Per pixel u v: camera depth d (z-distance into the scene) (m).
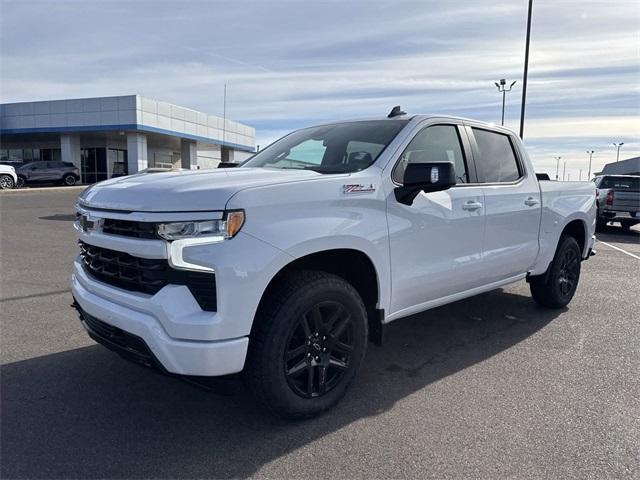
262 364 2.98
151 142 43.59
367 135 4.03
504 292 6.73
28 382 3.83
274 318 2.98
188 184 2.99
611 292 6.93
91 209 3.28
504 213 4.63
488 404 3.52
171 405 3.49
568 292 5.91
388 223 3.54
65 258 8.63
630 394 3.69
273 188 2.98
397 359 4.34
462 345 4.70
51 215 15.41
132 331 2.89
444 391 3.72
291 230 2.98
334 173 3.52
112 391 3.69
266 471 2.75
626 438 3.09
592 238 6.27
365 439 3.07
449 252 4.07
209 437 3.09
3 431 3.14
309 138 4.44
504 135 5.03
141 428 3.19
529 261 5.09
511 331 5.11
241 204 2.81
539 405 3.51
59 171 33.31
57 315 5.44
